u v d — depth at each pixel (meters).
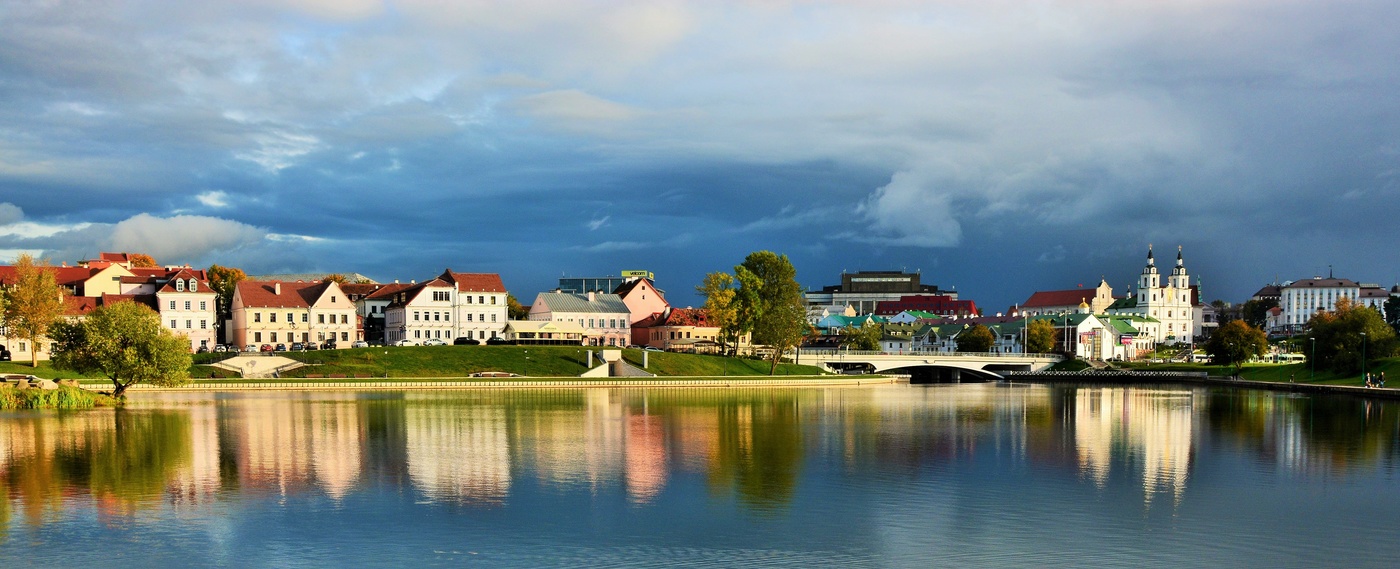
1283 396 169.50
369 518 56.69
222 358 165.50
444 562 48.62
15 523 54.97
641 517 57.59
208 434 90.50
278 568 47.50
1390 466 77.06
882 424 107.69
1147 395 173.38
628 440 89.94
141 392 142.12
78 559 48.69
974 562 49.09
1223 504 61.78
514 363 184.50
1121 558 50.00
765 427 102.75
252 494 62.69
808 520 57.06
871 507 60.47
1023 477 70.88
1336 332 198.50
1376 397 162.38
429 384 161.50
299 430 94.19
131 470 70.69
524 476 69.88
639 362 194.25
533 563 48.50
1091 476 71.62
